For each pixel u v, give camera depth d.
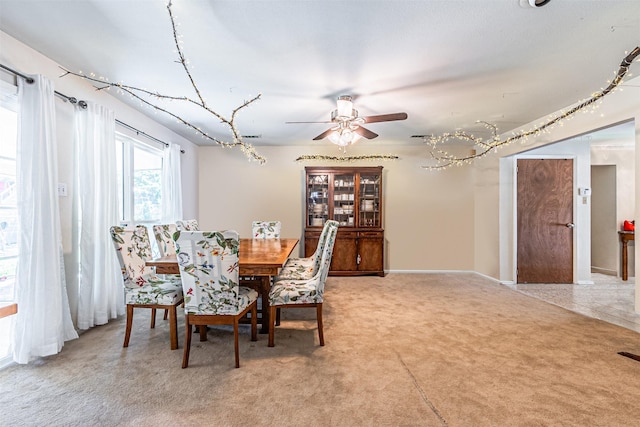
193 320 2.16
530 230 4.73
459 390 1.84
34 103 2.23
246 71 2.64
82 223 2.76
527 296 3.99
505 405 1.70
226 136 4.98
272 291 2.53
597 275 5.35
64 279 2.56
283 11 1.86
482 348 2.43
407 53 2.34
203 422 1.56
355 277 5.14
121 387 1.87
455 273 5.51
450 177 5.61
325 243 2.68
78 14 1.92
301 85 2.91
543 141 3.88
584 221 4.72
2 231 2.29
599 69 2.60
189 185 5.29
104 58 2.46
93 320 2.84
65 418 1.59
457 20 1.94
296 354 2.32
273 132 4.70
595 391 1.84
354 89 3.00
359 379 1.97
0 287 2.27
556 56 2.38
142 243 2.84
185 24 2.00
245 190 5.68
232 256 2.09
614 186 5.33
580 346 2.46
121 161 3.70
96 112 2.89
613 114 2.97
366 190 5.41
